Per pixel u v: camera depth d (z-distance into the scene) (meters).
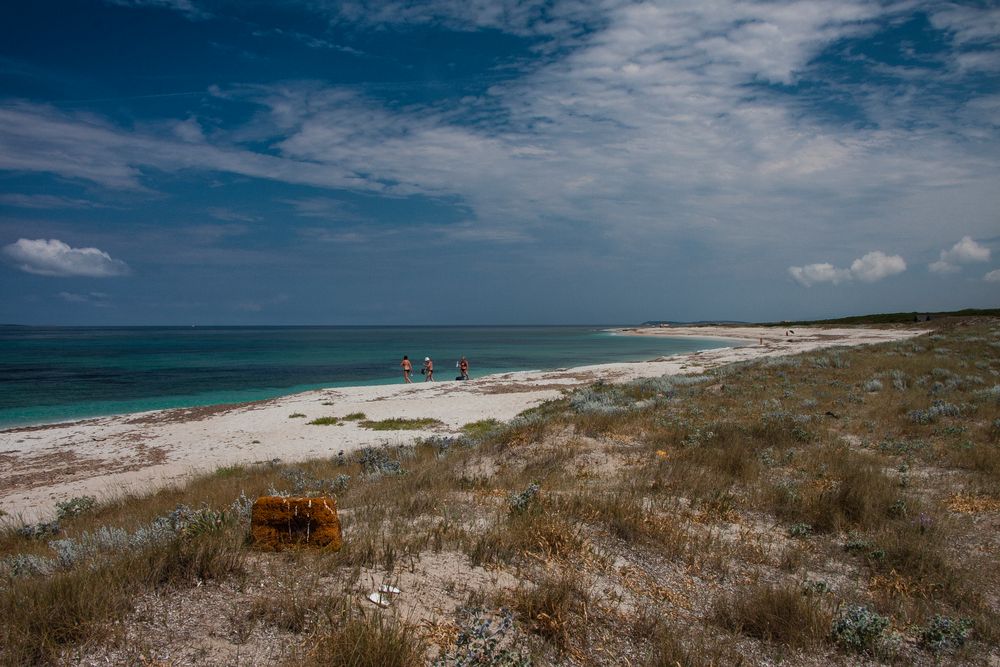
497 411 26.08
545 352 82.12
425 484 9.45
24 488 16.16
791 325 129.25
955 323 67.94
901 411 14.61
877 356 28.48
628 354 75.75
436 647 3.86
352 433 22.27
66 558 5.34
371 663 3.51
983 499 7.97
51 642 3.47
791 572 5.80
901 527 6.88
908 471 9.50
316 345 108.00
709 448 11.05
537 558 5.52
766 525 7.27
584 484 8.72
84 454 20.38
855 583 5.61
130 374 50.94
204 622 3.89
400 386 37.44
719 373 26.78
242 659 3.52
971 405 14.29
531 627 4.27
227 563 4.66
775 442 11.71
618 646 4.18
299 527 5.32
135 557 4.66
